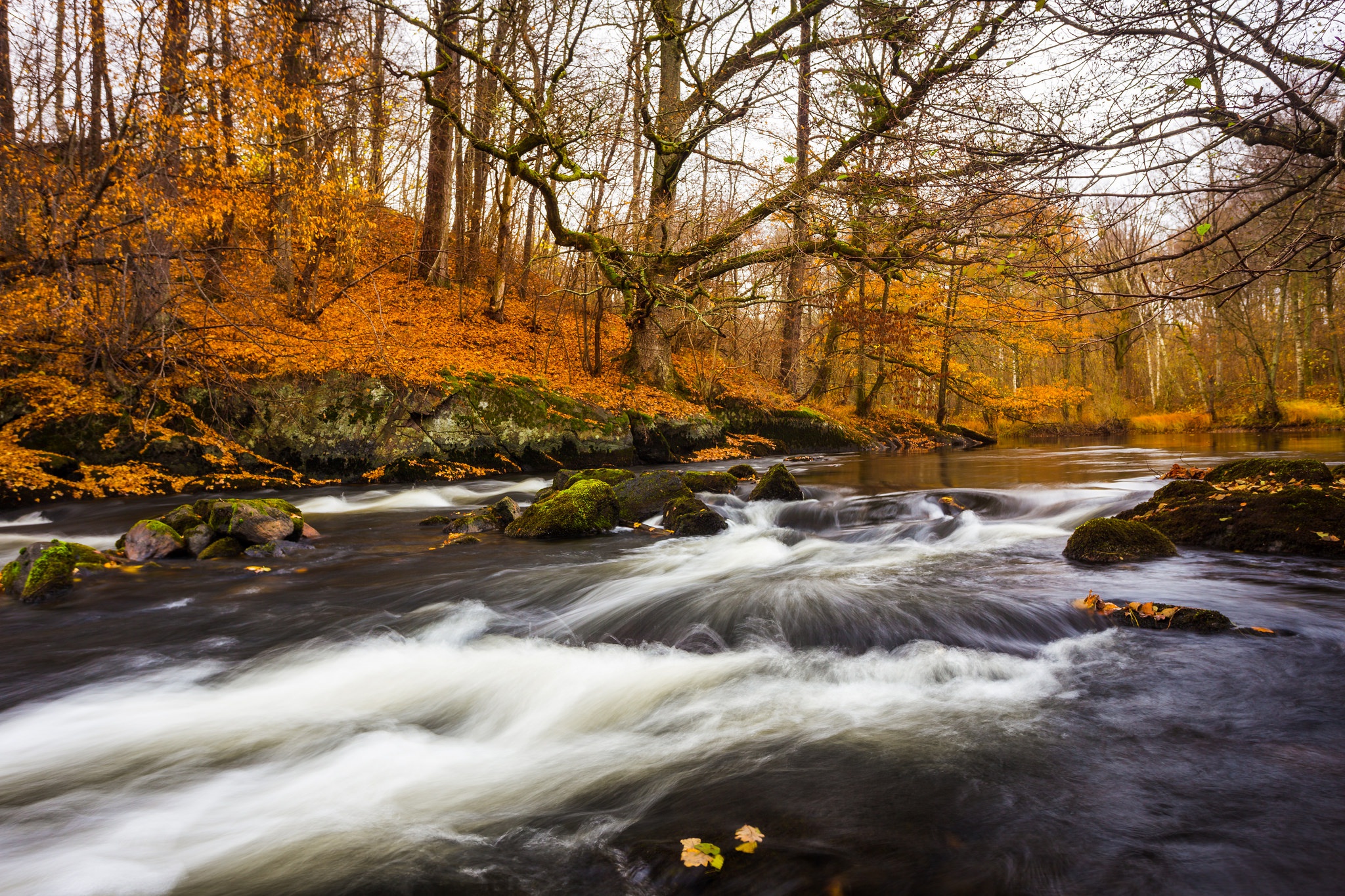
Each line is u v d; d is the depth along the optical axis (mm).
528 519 9461
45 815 3223
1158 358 37031
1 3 12133
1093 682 4219
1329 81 3852
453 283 25375
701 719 4070
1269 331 34156
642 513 10398
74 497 12016
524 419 17172
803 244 16094
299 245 18578
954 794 3057
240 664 5031
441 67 13664
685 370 25609
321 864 2809
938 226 5504
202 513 8805
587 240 17344
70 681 4734
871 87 6887
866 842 2730
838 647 5004
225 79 12508
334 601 6406
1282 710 3738
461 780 3529
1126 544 6984
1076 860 2557
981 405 34031
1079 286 4770
